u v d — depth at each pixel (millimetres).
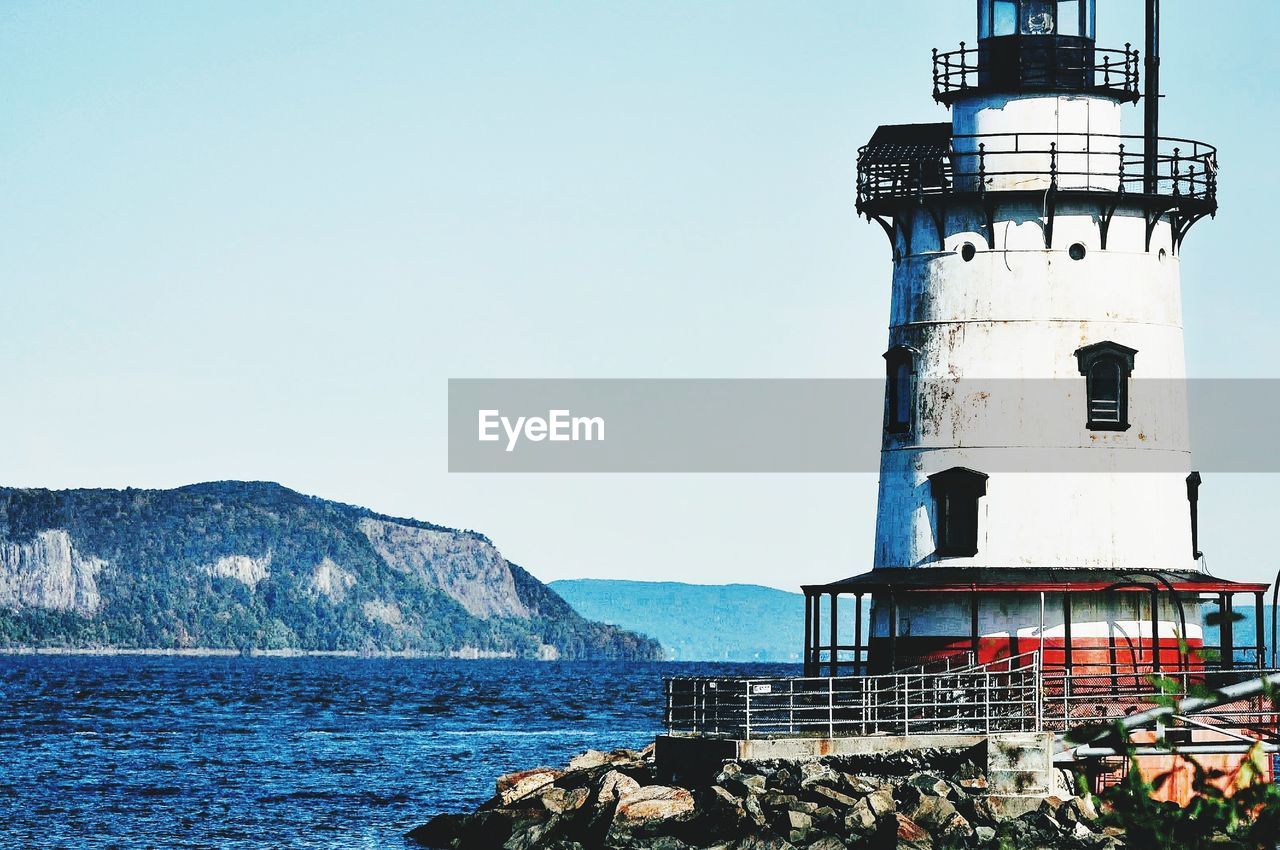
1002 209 65062
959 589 62562
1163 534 64750
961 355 65375
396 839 71250
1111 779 55375
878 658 66188
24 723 150125
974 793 51938
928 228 66500
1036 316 64750
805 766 52281
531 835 55406
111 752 116750
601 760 66688
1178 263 67188
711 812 50219
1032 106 65125
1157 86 67500
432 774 100938
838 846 47906
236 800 86062
